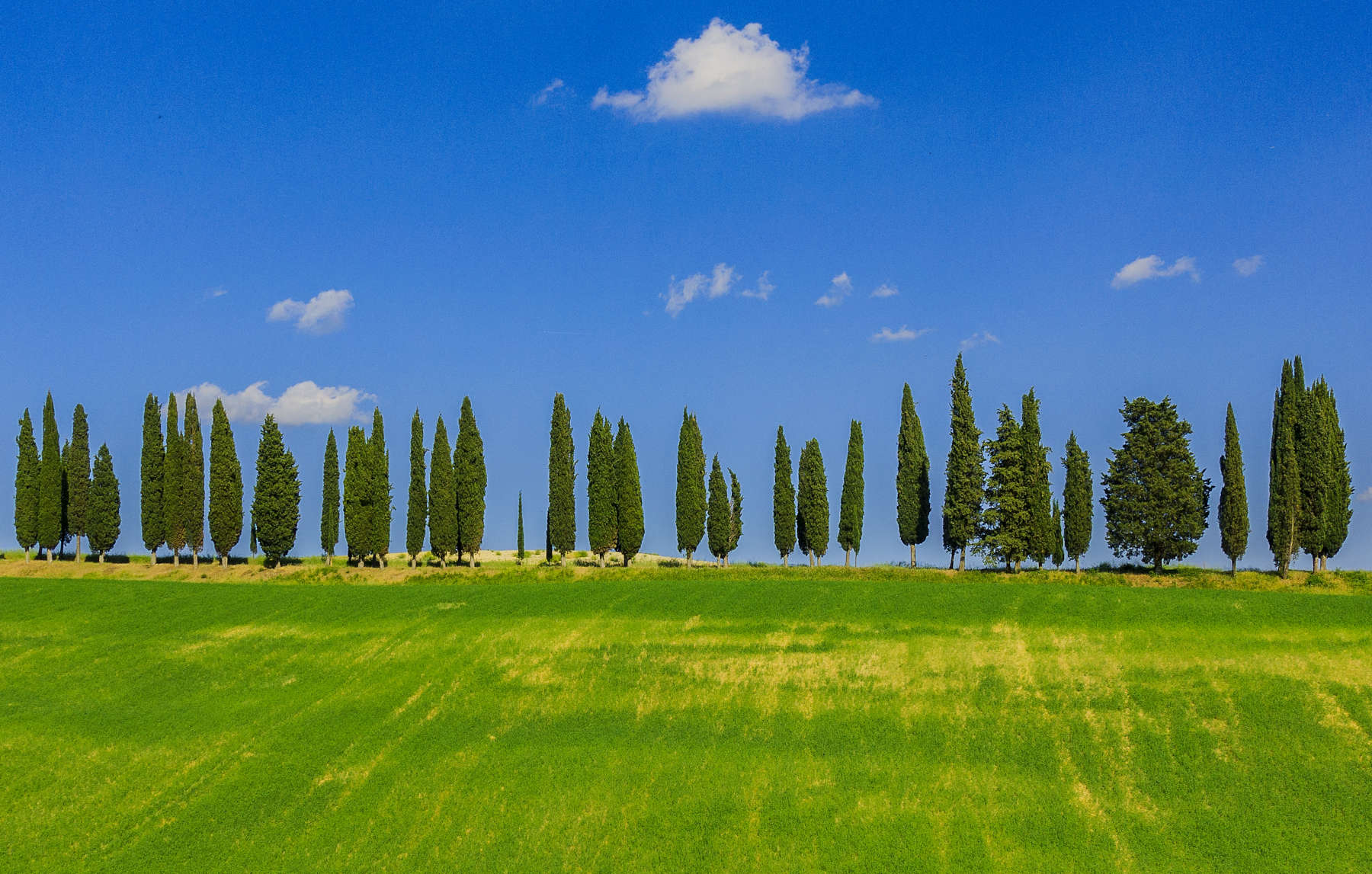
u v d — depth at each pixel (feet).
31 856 138.21
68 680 189.16
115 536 304.71
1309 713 155.22
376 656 192.65
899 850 132.87
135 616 218.38
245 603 224.53
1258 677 164.86
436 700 174.50
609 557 327.67
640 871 131.34
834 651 181.16
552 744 159.22
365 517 281.95
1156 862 129.29
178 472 291.79
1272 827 134.21
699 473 286.25
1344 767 143.74
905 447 277.85
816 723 160.97
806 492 282.77
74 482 310.65
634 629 194.70
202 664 194.08
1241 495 234.79
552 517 282.77
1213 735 152.15
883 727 158.92
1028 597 199.93
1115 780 144.66
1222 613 186.91
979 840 134.00
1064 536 254.27
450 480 282.97
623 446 285.64
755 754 153.69
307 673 188.03
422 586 236.22
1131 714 158.30
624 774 150.20
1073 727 156.15
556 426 285.64
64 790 152.25
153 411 297.94
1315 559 241.96
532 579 256.11
